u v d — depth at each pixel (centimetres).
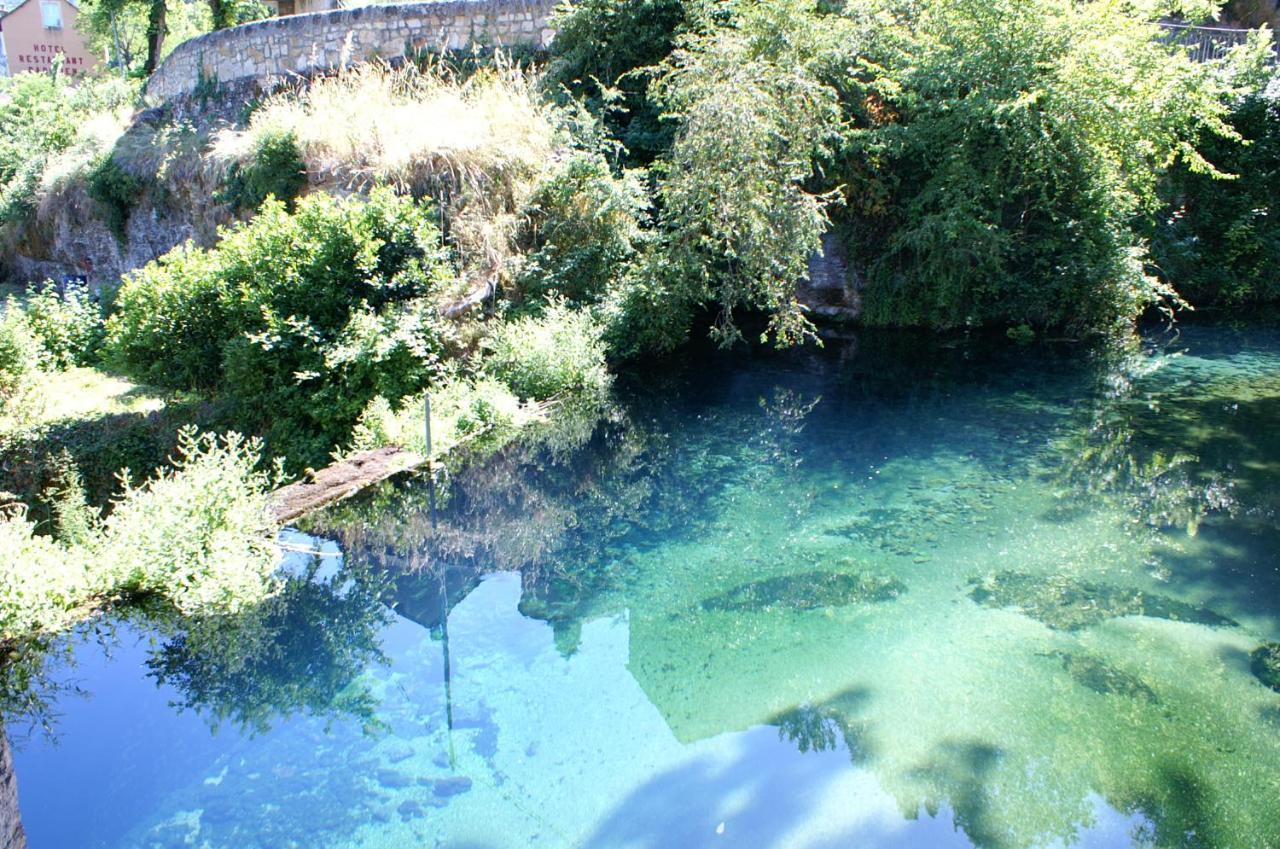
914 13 897
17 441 664
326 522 475
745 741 283
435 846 233
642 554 436
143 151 1255
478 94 911
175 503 401
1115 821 245
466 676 326
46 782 260
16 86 2275
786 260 765
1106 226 855
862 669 325
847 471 546
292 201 913
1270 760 271
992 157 834
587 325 758
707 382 769
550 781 262
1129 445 583
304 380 651
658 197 880
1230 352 852
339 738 284
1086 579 395
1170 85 829
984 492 504
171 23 2361
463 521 482
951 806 253
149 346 732
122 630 356
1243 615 360
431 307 681
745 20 793
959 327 939
